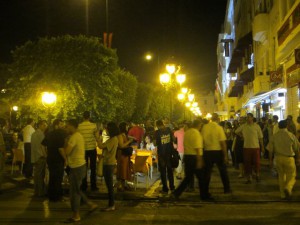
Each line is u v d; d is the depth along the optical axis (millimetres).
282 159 10672
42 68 19766
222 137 11336
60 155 11094
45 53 19938
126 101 34531
